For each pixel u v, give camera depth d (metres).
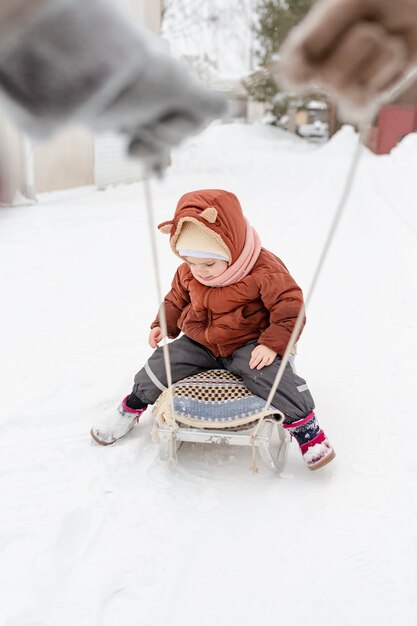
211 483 2.19
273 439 2.46
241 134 22.11
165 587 1.69
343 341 3.48
